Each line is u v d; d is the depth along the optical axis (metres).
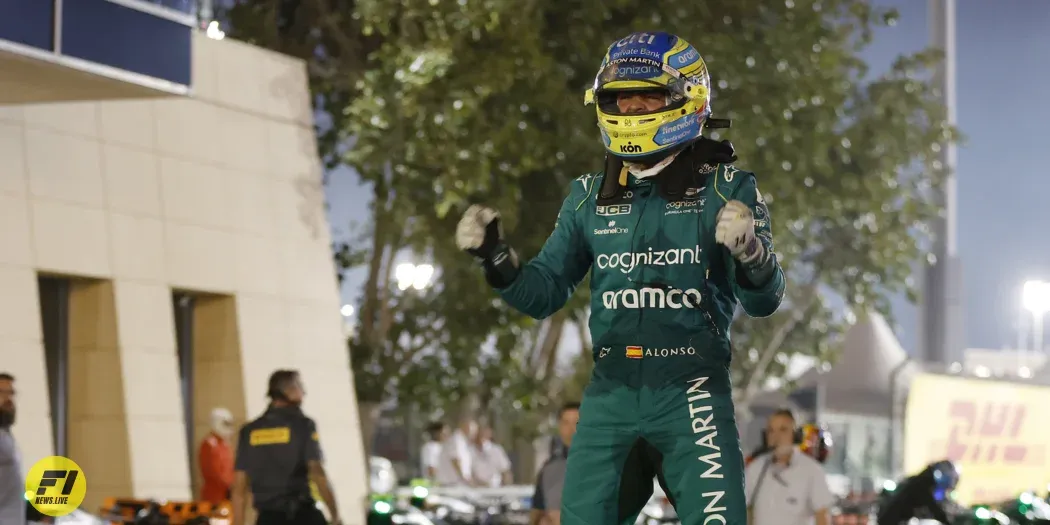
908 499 11.79
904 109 25.69
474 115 20.52
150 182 17.77
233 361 18.75
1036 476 27.47
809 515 9.75
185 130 18.41
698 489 4.41
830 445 10.67
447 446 20.19
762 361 29.30
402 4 21.69
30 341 15.62
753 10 22.30
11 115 16.03
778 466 9.82
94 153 17.03
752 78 21.19
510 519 15.67
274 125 19.91
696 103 4.52
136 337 17.12
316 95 24.64
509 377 24.59
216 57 19.09
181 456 17.36
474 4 20.31
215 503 13.38
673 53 4.50
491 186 21.45
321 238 20.34
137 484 16.72
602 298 4.60
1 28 12.18
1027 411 27.31
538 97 20.66
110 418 16.80
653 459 4.53
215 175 18.77
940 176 29.00
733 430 4.48
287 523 10.07
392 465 35.62
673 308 4.51
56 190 16.41
